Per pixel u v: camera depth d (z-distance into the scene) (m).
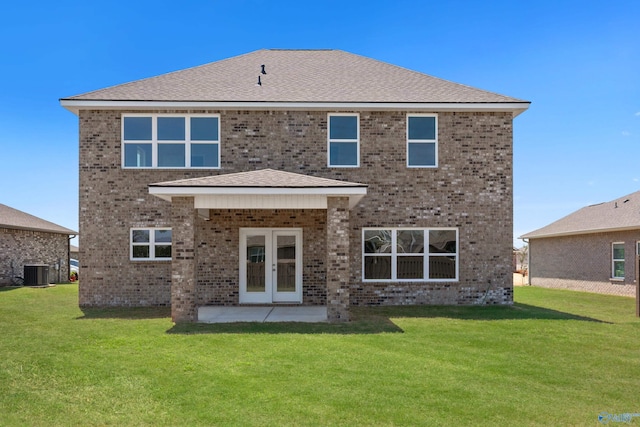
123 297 14.40
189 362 7.47
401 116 14.93
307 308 13.75
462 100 14.77
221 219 14.63
